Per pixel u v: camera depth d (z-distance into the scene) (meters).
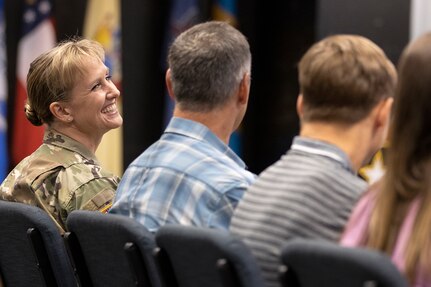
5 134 9.12
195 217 3.96
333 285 2.99
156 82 9.97
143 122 9.97
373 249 3.06
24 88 9.26
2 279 4.80
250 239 3.48
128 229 3.84
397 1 9.02
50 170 4.92
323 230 3.38
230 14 9.84
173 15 9.69
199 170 4.03
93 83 5.01
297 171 3.51
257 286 3.32
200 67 4.10
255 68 10.01
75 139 5.05
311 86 3.52
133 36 9.84
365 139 3.52
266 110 10.10
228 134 4.23
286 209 3.44
